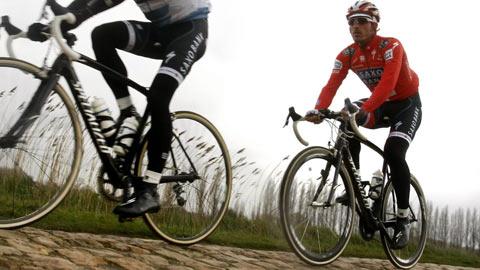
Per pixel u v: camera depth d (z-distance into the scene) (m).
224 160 3.50
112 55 2.93
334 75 3.78
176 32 2.95
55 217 3.60
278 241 4.50
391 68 3.45
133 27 2.96
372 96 3.40
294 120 3.38
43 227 3.25
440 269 4.50
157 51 3.10
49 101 2.66
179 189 3.27
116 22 2.96
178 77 2.86
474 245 7.62
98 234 3.38
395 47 3.52
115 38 2.93
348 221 3.58
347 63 3.77
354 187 3.62
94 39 2.93
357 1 3.57
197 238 3.38
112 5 2.79
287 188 3.28
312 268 3.43
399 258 4.01
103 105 2.86
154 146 2.88
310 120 3.37
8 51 2.57
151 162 2.89
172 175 3.17
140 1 2.89
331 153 3.47
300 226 3.38
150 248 3.09
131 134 2.90
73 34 2.76
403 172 3.66
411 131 3.71
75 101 2.75
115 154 2.87
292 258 3.69
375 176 3.79
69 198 4.48
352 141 3.67
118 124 2.91
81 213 4.13
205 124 3.40
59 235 2.96
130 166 2.90
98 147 2.80
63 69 2.70
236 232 4.88
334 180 3.46
